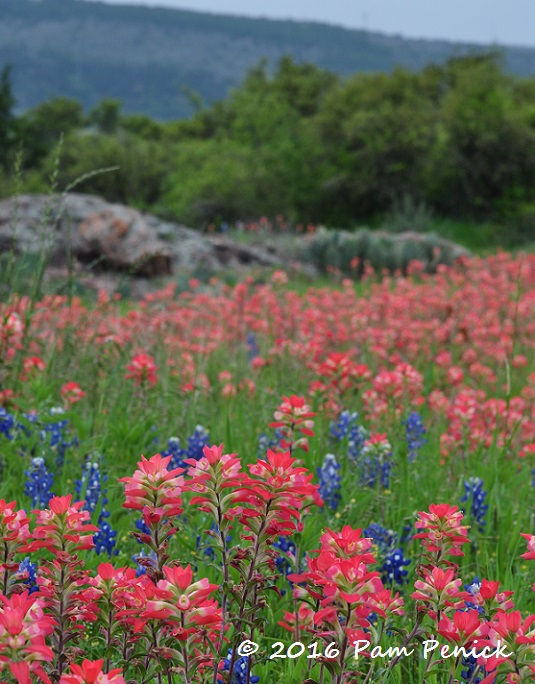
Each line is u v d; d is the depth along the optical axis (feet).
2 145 203.82
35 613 6.02
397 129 151.74
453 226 145.28
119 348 20.25
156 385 20.34
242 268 74.90
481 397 22.45
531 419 22.61
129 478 7.13
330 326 34.96
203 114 281.54
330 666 6.54
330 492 13.07
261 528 7.20
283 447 11.23
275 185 148.97
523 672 6.40
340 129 159.02
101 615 6.86
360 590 6.33
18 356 18.69
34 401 16.44
